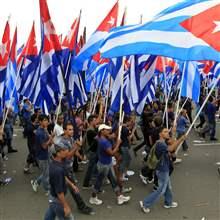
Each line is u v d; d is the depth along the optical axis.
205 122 16.14
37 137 8.44
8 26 9.98
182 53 8.81
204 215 7.51
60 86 10.21
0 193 8.83
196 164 11.32
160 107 13.64
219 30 8.97
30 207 7.96
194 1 9.64
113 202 8.23
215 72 16.70
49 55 9.84
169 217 7.43
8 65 10.88
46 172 8.47
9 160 12.00
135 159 11.88
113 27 11.01
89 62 12.92
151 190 8.98
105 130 7.89
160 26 9.27
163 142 7.51
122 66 9.43
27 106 14.27
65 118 10.78
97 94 12.82
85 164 11.04
